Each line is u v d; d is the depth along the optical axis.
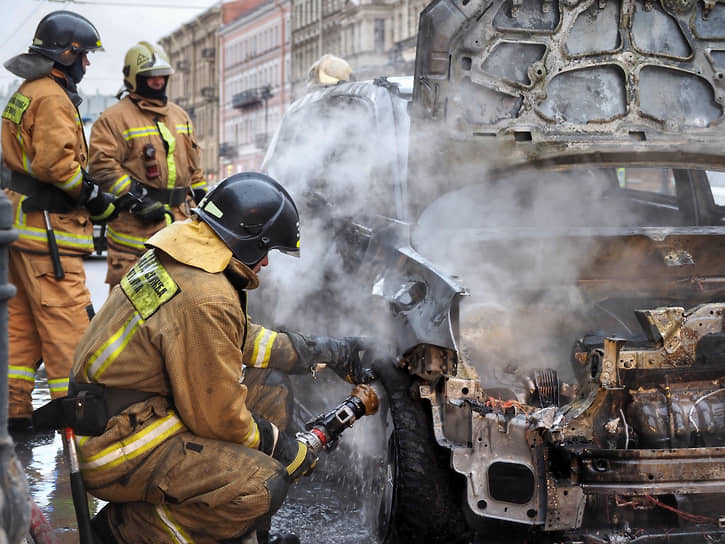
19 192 4.52
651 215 4.84
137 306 2.96
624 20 3.69
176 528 3.01
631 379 3.45
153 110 5.39
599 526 3.47
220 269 2.99
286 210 3.12
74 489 2.89
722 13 3.78
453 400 3.22
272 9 63.06
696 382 3.52
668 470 3.13
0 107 4.73
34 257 4.53
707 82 3.81
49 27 4.47
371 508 3.83
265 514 3.03
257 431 3.09
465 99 3.59
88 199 4.61
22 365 4.79
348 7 51.81
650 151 3.77
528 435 3.19
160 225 5.40
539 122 3.67
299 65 60.16
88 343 3.00
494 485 3.18
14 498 2.16
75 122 4.55
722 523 3.30
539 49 3.63
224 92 72.75
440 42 3.48
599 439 3.46
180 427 3.00
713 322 3.20
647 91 3.76
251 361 3.30
